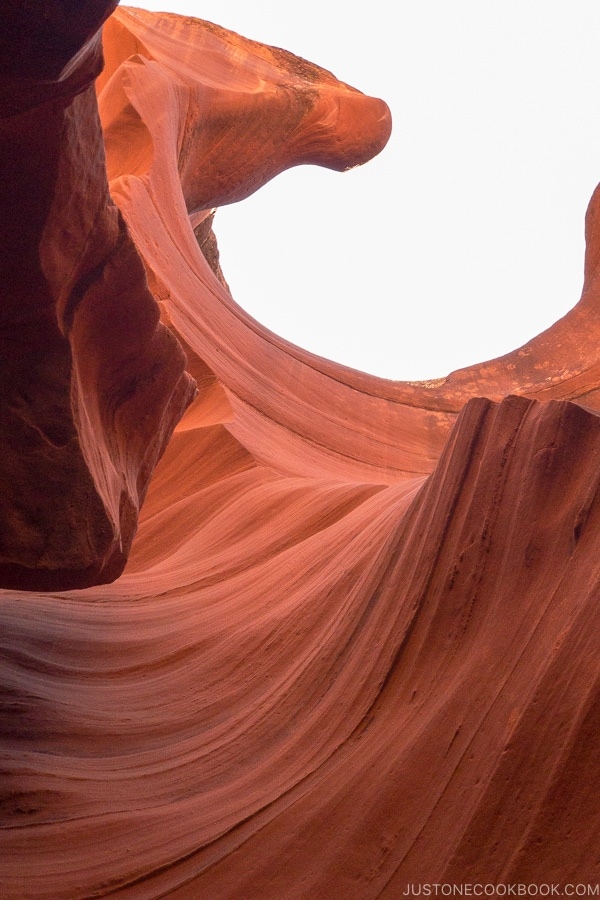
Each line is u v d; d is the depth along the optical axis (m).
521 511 3.40
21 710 4.17
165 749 4.09
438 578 3.59
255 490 8.36
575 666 2.73
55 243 3.03
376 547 4.57
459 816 2.70
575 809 2.49
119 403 4.03
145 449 4.36
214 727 4.20
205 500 8.77
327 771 3.31
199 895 2.96
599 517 3.11
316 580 5.02
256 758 3.76
